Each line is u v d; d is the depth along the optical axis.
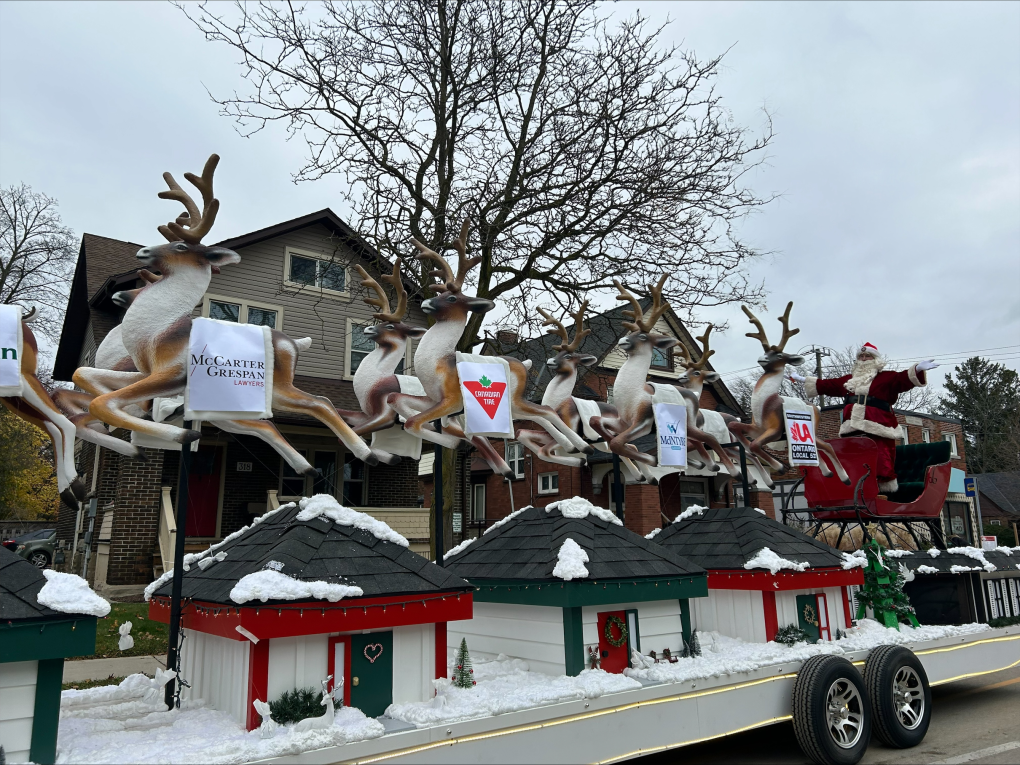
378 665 3.41
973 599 6.60
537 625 4.45
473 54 11.95
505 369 5.19
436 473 5.51
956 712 6.23
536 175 12.12
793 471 9.30
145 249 3.89
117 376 3.84
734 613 5.52
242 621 3.03
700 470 6.78
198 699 3.71
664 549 4.95
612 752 3.62
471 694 3.66
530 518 5.26
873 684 4.88
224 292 12.95
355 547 3.63
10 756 2.59
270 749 2.66
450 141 12.03
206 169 3.99
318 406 4.37
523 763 3.28
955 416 47.19
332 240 13.80
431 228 12.14
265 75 10.64
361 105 11.66
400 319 5.09
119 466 12.16
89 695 3.87
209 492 13.48
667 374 17.95
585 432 5.93
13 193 24.34
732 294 11.80
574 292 11.88
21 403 3.63
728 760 4.78
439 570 3.74
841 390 8.05
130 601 10.95
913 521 7.95
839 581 5.60
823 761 4.45
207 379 3.84
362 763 2.83
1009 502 31.75
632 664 4.29
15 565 2.85
